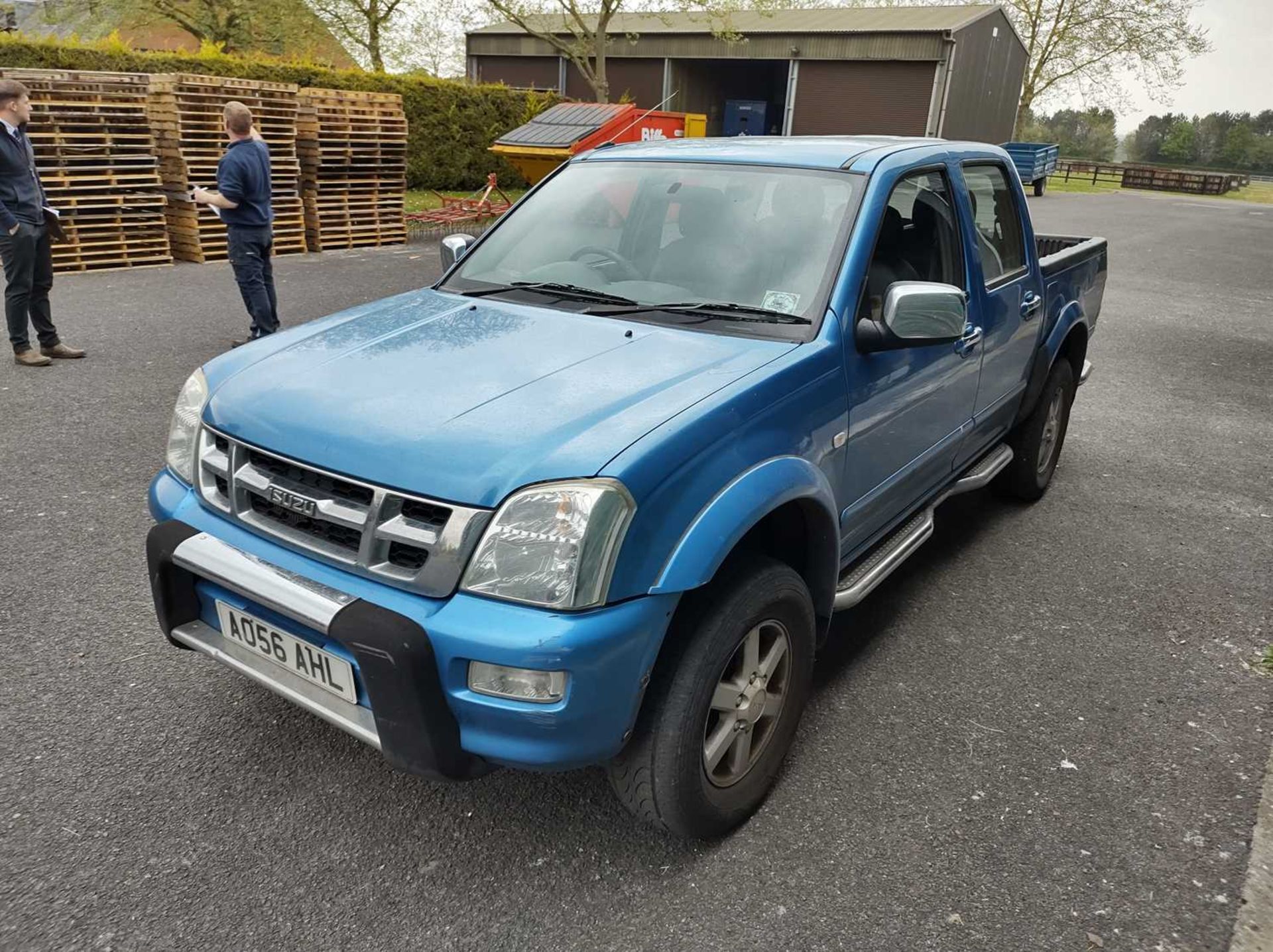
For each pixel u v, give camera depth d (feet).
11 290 21.74
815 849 8.38
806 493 8.32
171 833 8.29
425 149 67.15
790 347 8.96
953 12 104.68
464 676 6.78
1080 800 9.14
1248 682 11.41
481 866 8.08
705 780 7.93
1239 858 8.41
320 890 7.75
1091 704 10.84
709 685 7.56
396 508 7.09
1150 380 27.02
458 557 6.79
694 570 7.11
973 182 12.86
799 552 9.28
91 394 20.51
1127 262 53.93
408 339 9.29
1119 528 16.10
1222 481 18.63
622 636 6.79
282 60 75.92
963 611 13.01
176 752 9.37
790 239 10.11
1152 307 39.01
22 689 10.26
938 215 11.66
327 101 41.60
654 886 7.91
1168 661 11.85
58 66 45.83
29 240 21.52
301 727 9.84
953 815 8.88
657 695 7.47
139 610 11.97
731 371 8.37
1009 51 114.01
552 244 11.50
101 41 51.60
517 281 11.06
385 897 7.70
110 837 8.21
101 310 28.84
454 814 8.70
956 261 12.00
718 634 7.55
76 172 34.09
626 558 6.84
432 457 7.07
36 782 8.85
